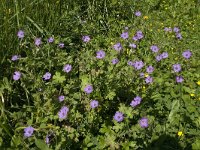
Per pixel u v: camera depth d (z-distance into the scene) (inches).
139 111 32.0
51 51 37.8
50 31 41.6
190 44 46.5
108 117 31.8
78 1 47.9
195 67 41.3
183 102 33.7
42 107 31.0
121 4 51.7
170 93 34.8
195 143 28.3
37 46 36.9
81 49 42.6
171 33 48.0
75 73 36.1
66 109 29.1
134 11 53.1
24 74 33.6
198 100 34.6
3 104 30.5
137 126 29.7
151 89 34.6
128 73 35.2
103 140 28.9
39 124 29.7
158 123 31.7
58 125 30.8
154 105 33.6
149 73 36.7
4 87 31.8
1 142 26.9
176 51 44.2
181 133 30.3
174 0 58.6
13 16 35.8
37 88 33.0
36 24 37.9
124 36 41.4
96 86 32.5
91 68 36.1
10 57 36.0
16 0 37.0
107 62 36.1
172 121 31.7
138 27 49.1
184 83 37.0
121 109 30.0
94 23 47.8
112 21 49.6
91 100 31.2
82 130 30.3
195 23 52.7
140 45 44.6
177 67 37.2
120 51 38.6
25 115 31.0
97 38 45.0
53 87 33.3
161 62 40.6
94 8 48.8
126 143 28.5
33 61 35.2
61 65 36.9
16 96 33.7
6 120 29.1
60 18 42.5
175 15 54.1
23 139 27.4
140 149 29.5
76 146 29.2
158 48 42.2
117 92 33.3
